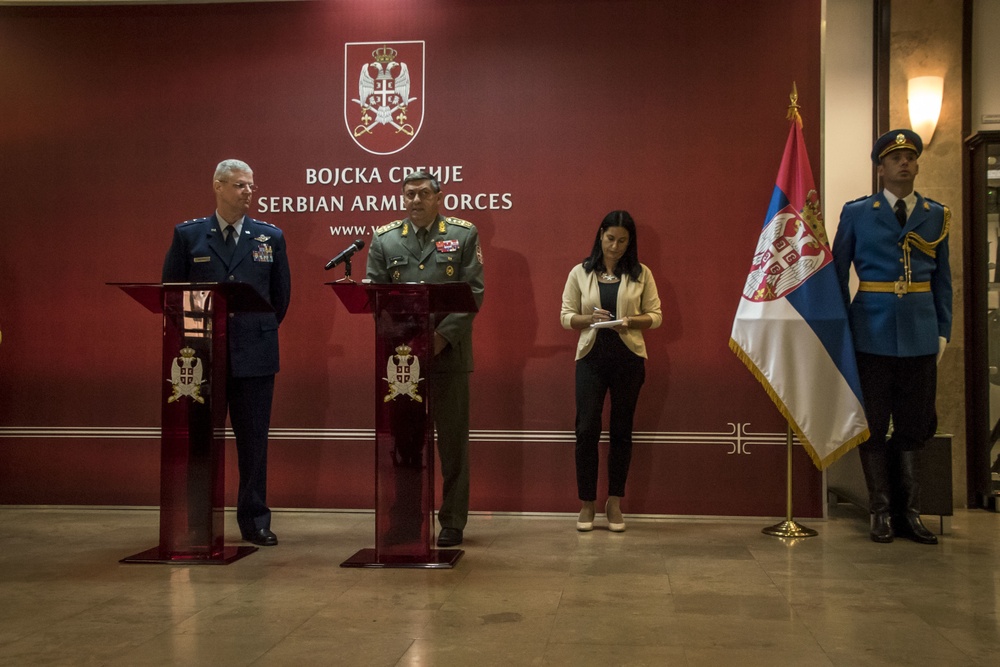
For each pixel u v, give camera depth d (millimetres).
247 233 4059
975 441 4945
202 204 4816
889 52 5027
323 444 4723
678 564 3506
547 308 4613
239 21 4809
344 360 4719
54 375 4871
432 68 4711
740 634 2549
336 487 4715
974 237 4934
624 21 4602
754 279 4230
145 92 4855
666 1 4578
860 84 5109
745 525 4395
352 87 4750
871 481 4062
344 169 4750
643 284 4277
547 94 4645
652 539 4035
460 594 3020
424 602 2914
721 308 4527
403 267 4027
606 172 4598
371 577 3283
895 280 4023
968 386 4973
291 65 4785
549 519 4559
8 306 4906
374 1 4742
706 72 4551
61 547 3877
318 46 4773
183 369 3584
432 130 4707
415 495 3492
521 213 4645
